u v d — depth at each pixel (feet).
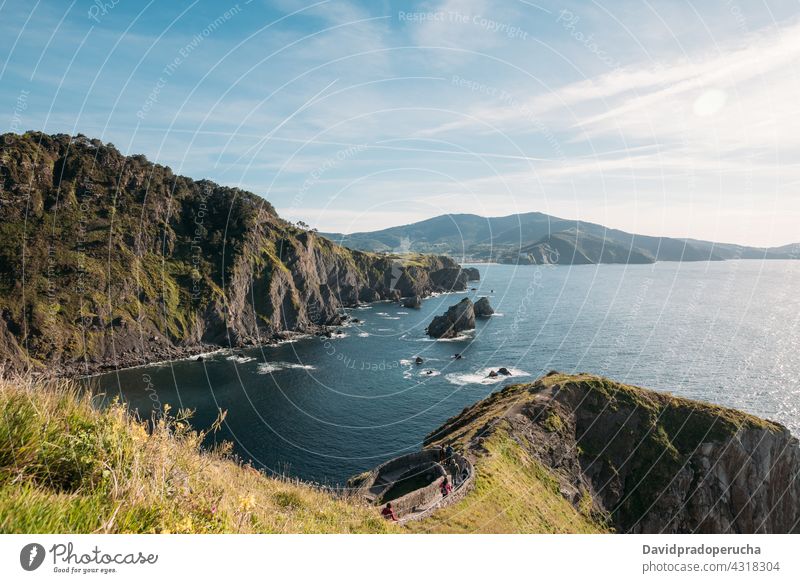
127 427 17.92
